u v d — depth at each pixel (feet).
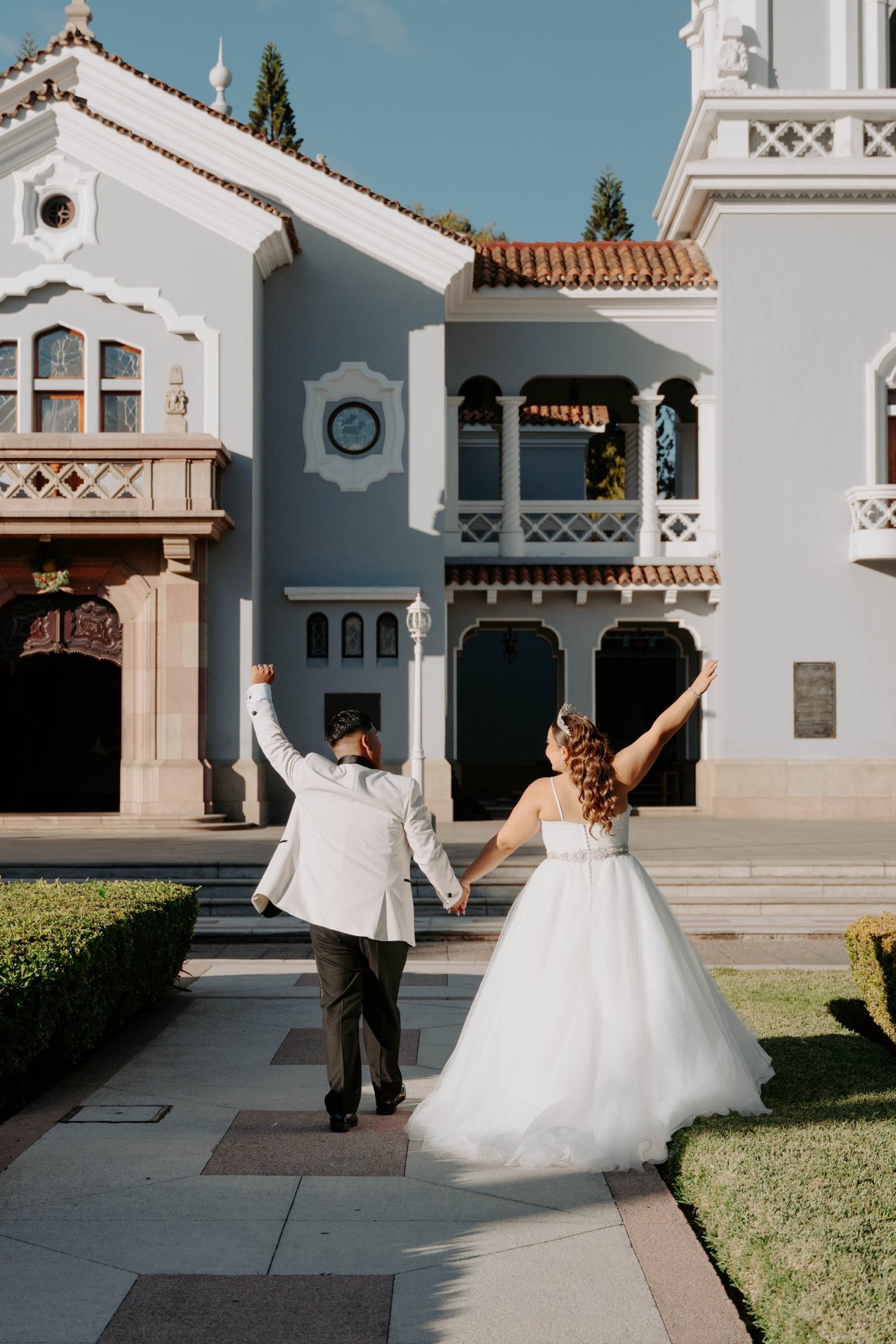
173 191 60.13
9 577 58.03
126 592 58.13
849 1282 10.48
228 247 60.49
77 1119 17.10
